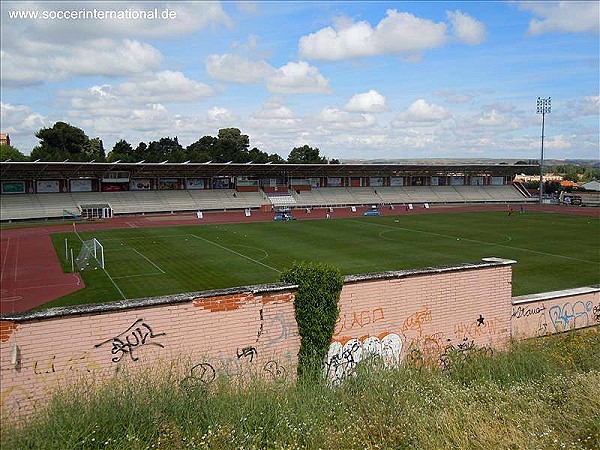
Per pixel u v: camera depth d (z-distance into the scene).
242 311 11.05
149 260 37.25
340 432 8.55
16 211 69.00
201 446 7.93
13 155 108.56
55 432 7.82
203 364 10.62
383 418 9.10
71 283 30.06
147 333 10.05
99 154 126.50
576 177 192.50
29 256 40.34
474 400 10.13
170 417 8.55
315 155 152.75
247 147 144.62
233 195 87.50
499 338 14.95
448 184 105.25
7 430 7.98
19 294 27.75
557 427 9.09
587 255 38.78
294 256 38.94
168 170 79.31
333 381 11.13
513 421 9.11
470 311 14.37
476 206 93.69
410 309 13.30
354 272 32.78
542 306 16.03
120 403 8.53
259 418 8.84
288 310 11.67
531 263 35.41
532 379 11.56
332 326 12.00
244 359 11.13
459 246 44.19
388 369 11.41
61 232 56.09
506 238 49.28
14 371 8.88
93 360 9.55
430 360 13.30
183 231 56.03
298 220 68.50
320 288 11.76
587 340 14.52
